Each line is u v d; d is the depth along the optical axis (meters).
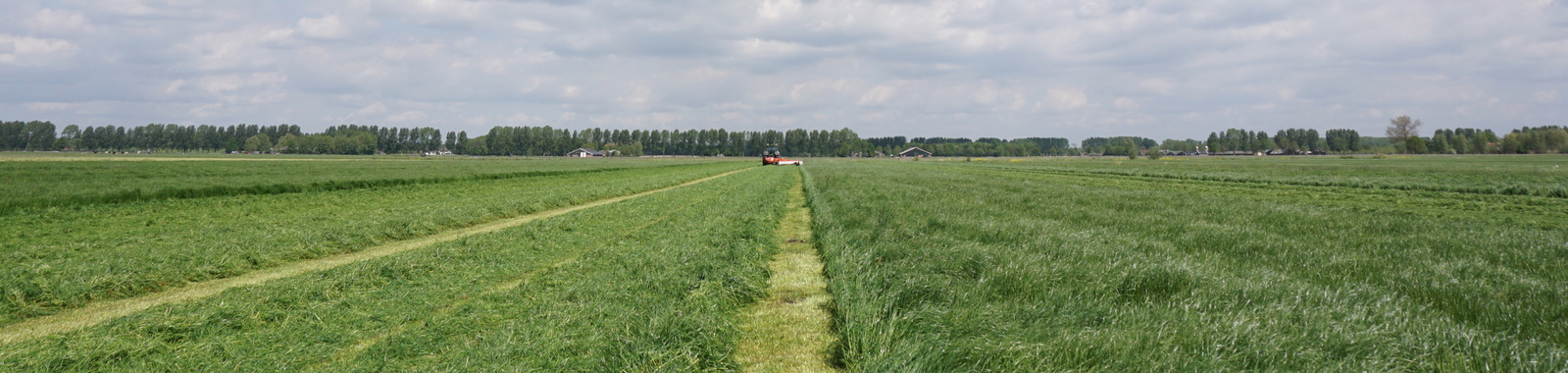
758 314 7.29
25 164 48.06
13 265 9.73
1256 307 6.23
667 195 24.86
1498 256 9.63
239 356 5.69
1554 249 10.16
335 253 12.03
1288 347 5.09
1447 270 8.29
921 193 23.41
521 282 8.76
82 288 8.21
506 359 5.34
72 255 10.72
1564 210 19.89
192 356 5.68
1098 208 17.86
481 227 16.36
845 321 6.27
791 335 6.50
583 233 13.79
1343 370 4.76
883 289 7.25
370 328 6.63
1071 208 17.67
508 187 33.47
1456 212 19.36
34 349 5.86
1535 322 6.03
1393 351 5.13
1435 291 7.18
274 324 6.77
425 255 10.30
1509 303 6.71
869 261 8.70
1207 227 12.70
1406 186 30.88
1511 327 5.91
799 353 5.96
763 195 24.05
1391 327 5.71
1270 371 4.73
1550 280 8.13
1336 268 8.67
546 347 5.56
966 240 10.95
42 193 20.77
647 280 8.22
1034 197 21.83
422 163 73.75
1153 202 19.44
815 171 55.12
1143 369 4.69
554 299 7.37
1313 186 33.62
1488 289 7.18
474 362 5.31
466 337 6.20
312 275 8.95
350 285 8.38
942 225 13.04
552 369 5.14
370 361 5.53
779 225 15.72
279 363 5.54
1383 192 28.06
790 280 9.02
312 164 62.75
